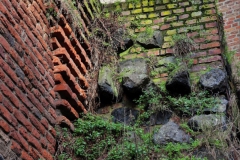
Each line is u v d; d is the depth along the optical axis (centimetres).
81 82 436
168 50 502
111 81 471
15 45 339
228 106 446
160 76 484
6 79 317
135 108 462
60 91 396
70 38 430
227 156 389
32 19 378
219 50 489
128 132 418
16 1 356
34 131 343
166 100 458
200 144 402
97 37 507
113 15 540
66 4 430
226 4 844
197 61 486
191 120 427
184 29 514
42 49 387
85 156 389
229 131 409
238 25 819
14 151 307
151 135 423
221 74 461
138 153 390
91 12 511
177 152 400
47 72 387
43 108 367
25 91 342
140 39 517
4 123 301
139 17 536
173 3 539
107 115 461
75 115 412
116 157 387
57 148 379
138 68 484
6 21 333
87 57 467
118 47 513
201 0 532
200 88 459
